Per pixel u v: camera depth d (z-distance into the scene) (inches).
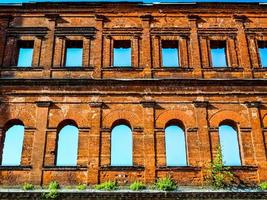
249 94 981.2
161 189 859.4
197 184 883.4
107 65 1024.2
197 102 967.0
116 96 974.4
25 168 892.6
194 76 1010.7
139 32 1069.8
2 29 1066.7
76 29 1069.8
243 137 938.7
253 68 1026.7
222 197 852.0
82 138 929.5
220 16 1098.7
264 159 912.3
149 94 976.3
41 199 843.4
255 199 853.8
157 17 1091.9
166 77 1009.5
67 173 890.7
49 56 1030.4
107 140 929.5
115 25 1079.6
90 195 845.8
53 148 919.0
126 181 886.4
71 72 1011.3
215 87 985.5
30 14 1093.1
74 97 972.6
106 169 895.1
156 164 903.1
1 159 914.7
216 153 917.8
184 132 953.5
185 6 1101.1
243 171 898.1
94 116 953.5
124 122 961.5
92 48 1048.8
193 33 1071.0
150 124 944.3
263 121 958.4
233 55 1046.4
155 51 1044.5
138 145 922.7
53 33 1065.5
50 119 948.6
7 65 1018.7
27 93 971.9
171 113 959.0
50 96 972.6
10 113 952.9
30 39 1058.1
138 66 1023.0
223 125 966.4
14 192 841.5
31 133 933.8
